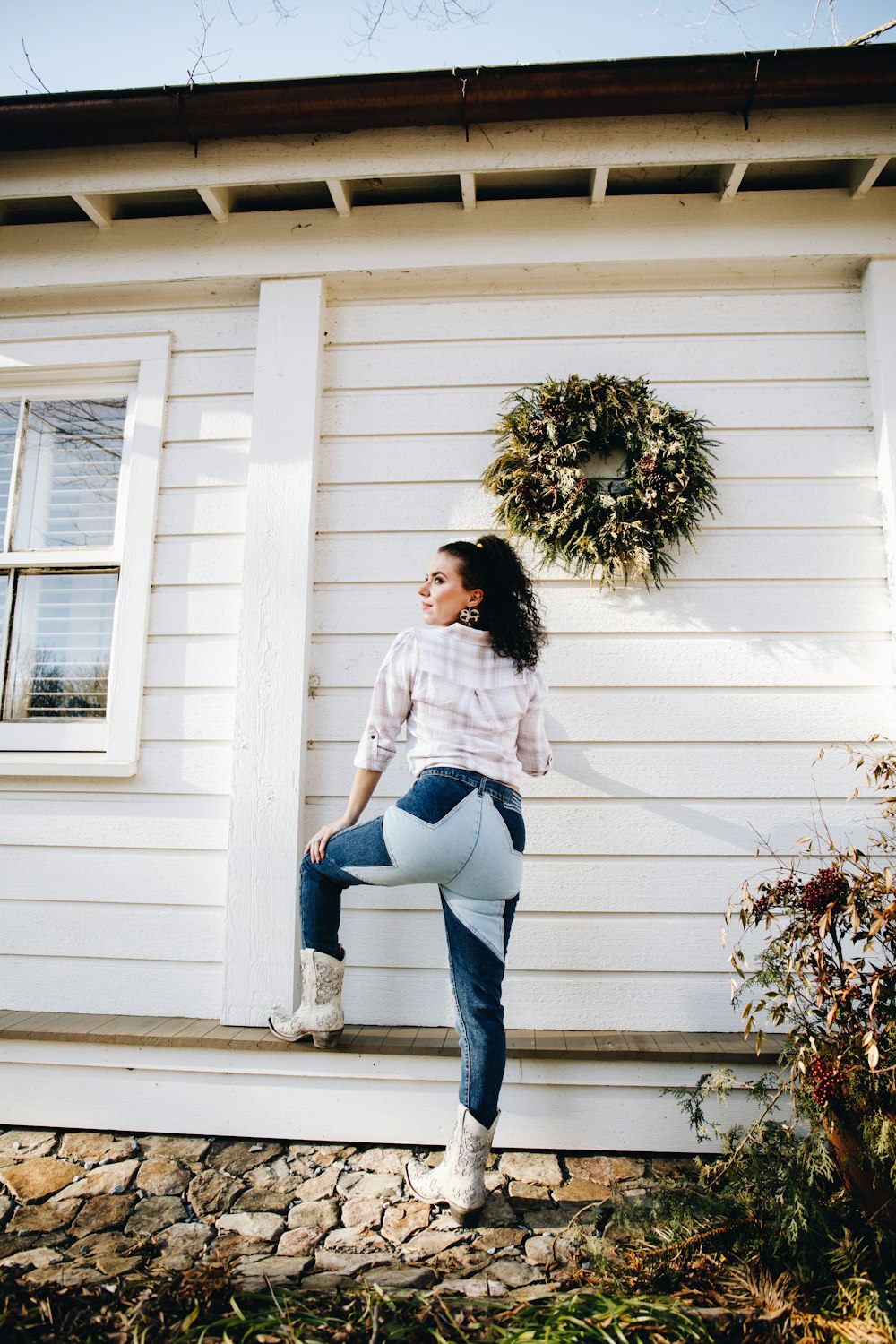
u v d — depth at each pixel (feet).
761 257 8.41
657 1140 7.25
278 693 8.09
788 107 7.74
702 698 8.14
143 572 8.67
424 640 6.25
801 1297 5.08
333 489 8.63
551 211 8.61
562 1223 6.09
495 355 8.73
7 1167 6.92
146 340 9.09
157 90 7.86
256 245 8.83
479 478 8.56
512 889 6.02
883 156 7.91
